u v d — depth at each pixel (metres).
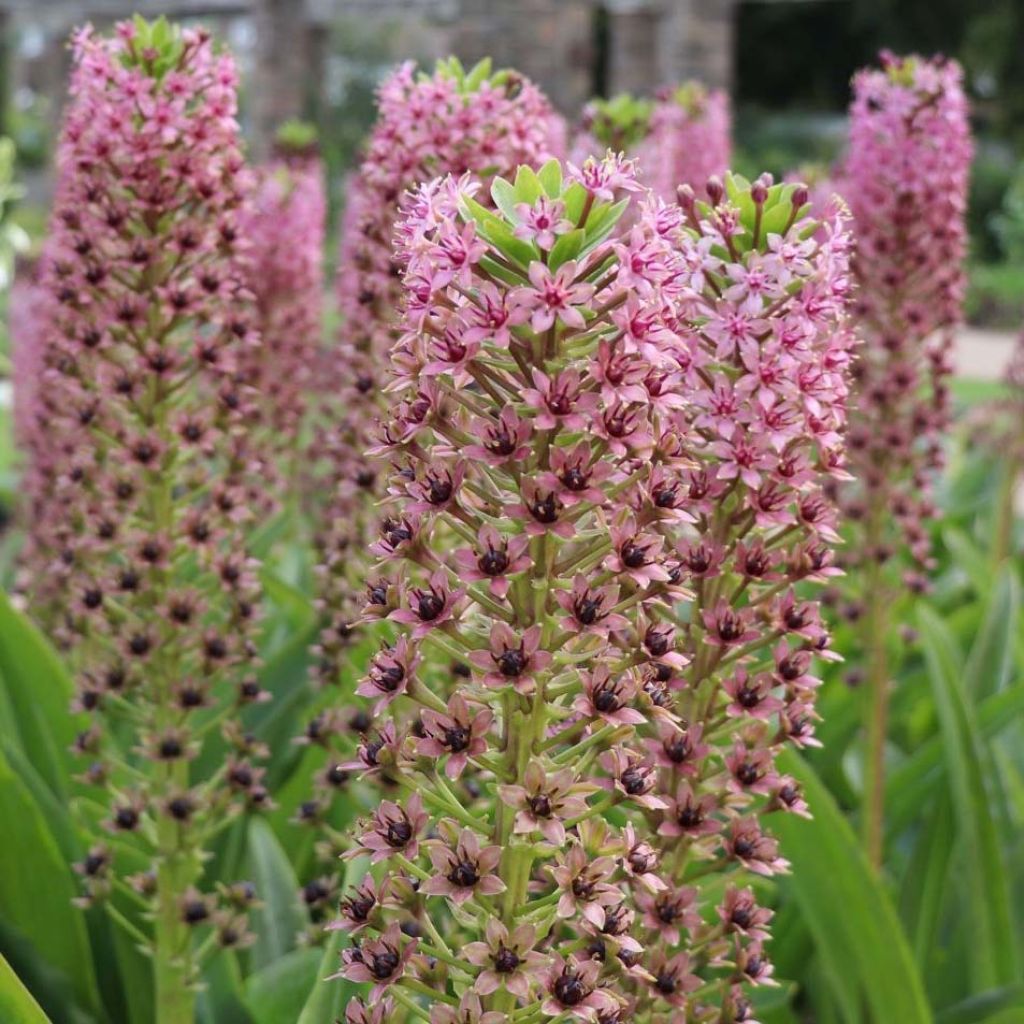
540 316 0.71
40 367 1.50
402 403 0.75
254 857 1.23
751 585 0.88
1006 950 1.25
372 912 0.77
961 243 1.38
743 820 0.87
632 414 0.73
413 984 0.77
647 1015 0.87
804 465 0.83
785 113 12.49
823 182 1.74
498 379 0.74
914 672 1.84
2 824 1.12
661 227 0.74
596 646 0.77
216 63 1.06
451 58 1.12
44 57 11.55
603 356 0.72
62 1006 1.13
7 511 2.73
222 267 1.09
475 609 0.78
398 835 0.75
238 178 1.08
